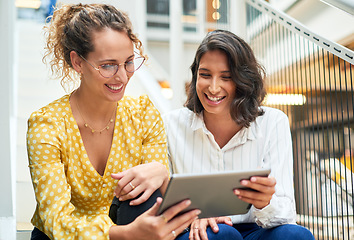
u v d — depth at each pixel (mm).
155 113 1659
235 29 2705
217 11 2939
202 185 1148
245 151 1736
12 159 2322
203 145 1771
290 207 1504
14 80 3391
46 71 3877
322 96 2021
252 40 2598
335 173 2033
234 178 1177
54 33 1546
